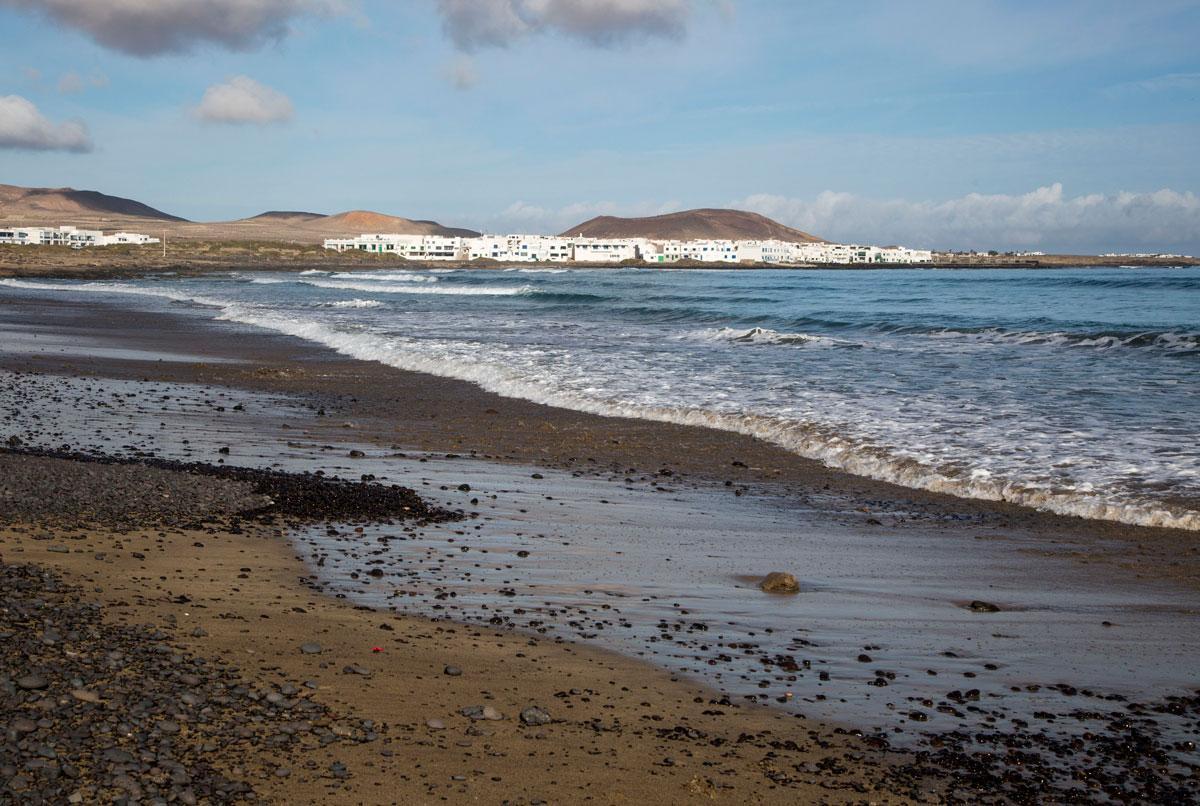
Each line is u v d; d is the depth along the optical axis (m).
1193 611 8.30
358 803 4.63
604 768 5.21
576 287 98.38
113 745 4.86
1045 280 114.50
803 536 11.03
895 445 15.52
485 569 9.41
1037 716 6.14
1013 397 19.97
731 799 4.95
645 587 8.96
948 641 7.57
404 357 29.83
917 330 38.75
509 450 16.42
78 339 35.56
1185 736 5.86
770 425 17.64
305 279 122.69
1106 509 11.71
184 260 180.12
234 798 4.56
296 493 12.21
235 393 22.81
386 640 7.11
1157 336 29.61
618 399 21.14
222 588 8.17
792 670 6.90
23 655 5.80
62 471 12.28
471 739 5.47
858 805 4.93
